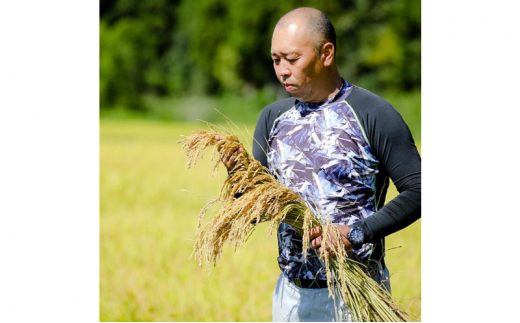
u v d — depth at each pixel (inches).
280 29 145.8
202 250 144.1
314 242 141.9
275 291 159.3
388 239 353.1
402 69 1557.6
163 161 745.0
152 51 1790.1
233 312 249.6
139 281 285.0
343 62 1569.9
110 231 389.1
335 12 1577.3
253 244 336.2
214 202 147.0
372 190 147.3
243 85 1740.9
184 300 258.7
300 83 145.6
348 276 145.3
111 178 604.4
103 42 1737.2
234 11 1729.8
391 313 146.3
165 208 471.2
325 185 146.5
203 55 1781.5
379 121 142.9
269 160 156.0
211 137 146.5
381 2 1565.0
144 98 1745.8
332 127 146.6
